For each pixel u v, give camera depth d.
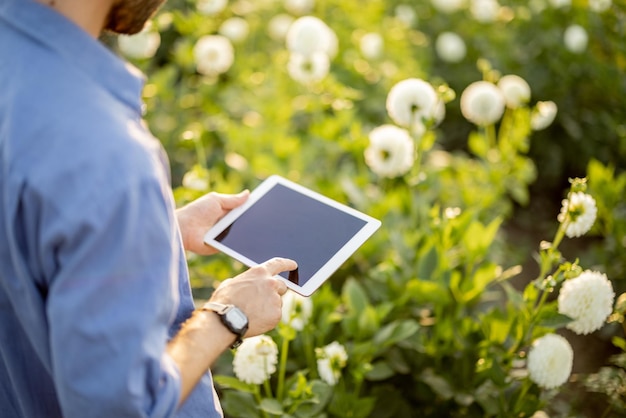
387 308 2.17
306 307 1.97
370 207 2.62
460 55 3.87
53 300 0.86
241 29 3.62
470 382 2.13
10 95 0.88
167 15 3.34
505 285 2.00
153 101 3.30
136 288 0.88
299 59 3.00
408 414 2.16
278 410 1.80
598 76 3.78
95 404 0.89
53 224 0.85
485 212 2.84
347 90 3.25
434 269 2.22
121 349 0.87
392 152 2.43
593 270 2.75
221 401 2.29
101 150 0.85
